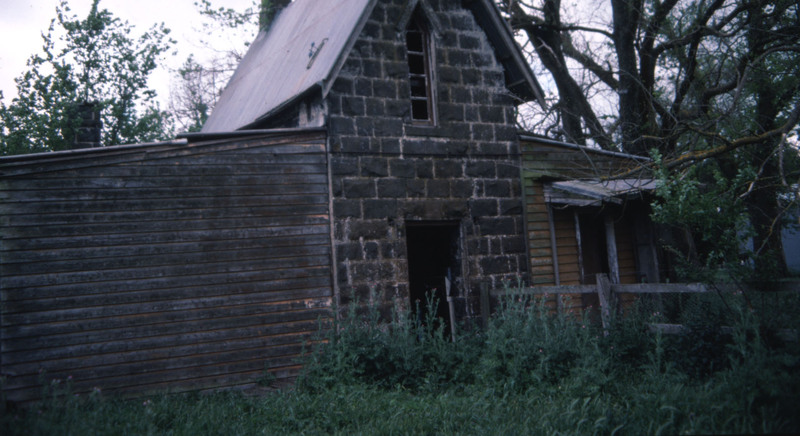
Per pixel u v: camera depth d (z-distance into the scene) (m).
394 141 10.99
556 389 7.17
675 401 5.86
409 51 11.88
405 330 9.16
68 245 8.52
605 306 8.50
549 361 7.85
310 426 6.71
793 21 14.18
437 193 11.30
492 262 11.66
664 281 13.04
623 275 13.36
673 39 16.03
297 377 8.78
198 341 9.15
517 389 7.61
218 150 9.64
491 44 12.34
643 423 5.70
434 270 12.55
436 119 11.53
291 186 10.11
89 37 23.16
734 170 16.17
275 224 9.91
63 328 8.36
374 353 8.65
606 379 6.97
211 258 9.39
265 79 14.34
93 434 6.04
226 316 9.38
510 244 11.91
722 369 6.80
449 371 8.72
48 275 8.37
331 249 10.27
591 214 13.30
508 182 12.09
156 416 7.08
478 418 6.47
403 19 11.34
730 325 7.05
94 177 8.78
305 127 10.70
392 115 11.05
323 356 8.80
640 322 8.27
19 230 8.28
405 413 7.06
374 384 8.28
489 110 12.09
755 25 13.95
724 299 7.22
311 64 11.55
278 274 9.82
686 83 15.27
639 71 17.20
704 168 11.39
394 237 10.77
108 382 8.51
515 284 11.79
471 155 11.76
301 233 10.08
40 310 8.27
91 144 14.87
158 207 9.13
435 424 6.55
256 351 9.51
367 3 10.70
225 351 9.31
